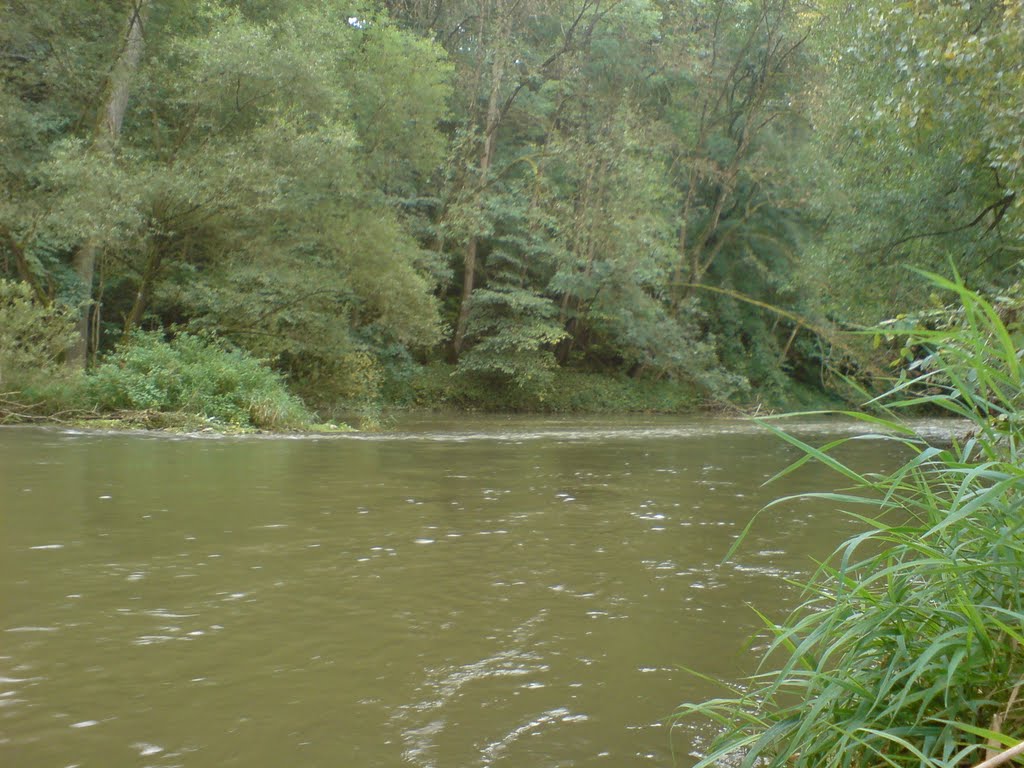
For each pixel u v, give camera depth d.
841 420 28.39
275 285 21.05
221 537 6.02
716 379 32.81
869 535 2.54
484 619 4.21
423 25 31.56
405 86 26.19
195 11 22.70
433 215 30.83
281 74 20.38
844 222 17.95
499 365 28.62
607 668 3.55
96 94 20.66
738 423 24.73
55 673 3.39
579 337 34.78
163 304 22.06
